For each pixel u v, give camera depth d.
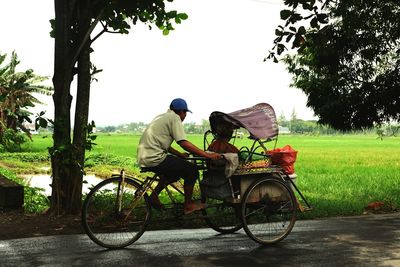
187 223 7.55
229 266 5.27
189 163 6.32
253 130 6.36
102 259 5.51
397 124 13.59
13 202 8.84
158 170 6.15
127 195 6.94
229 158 6.15
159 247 6.12
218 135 6.65
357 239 6.68
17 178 17.30
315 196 12.27
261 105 6.85
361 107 12.60
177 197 10.19
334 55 11.91
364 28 11.97
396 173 21.00
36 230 7.08
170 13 9.11
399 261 5.52
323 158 34.94
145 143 6.14
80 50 8.09
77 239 6.51
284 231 6.61
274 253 5.87
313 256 5.72
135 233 6.41
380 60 12.23
